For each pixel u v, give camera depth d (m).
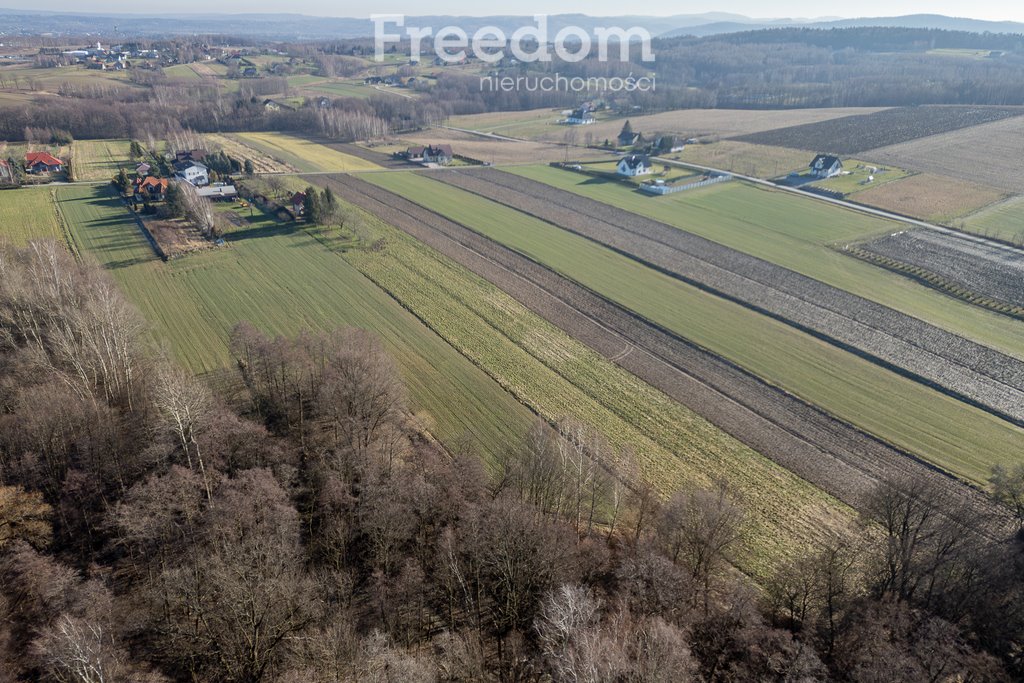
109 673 34.66
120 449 55.66
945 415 72.69
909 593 44.34
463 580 43.22
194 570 40.78
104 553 48.06
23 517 46.91
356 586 45.09
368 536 47.81
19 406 57.38
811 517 57.97
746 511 57.81
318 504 52.69
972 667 35.72
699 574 46.62
